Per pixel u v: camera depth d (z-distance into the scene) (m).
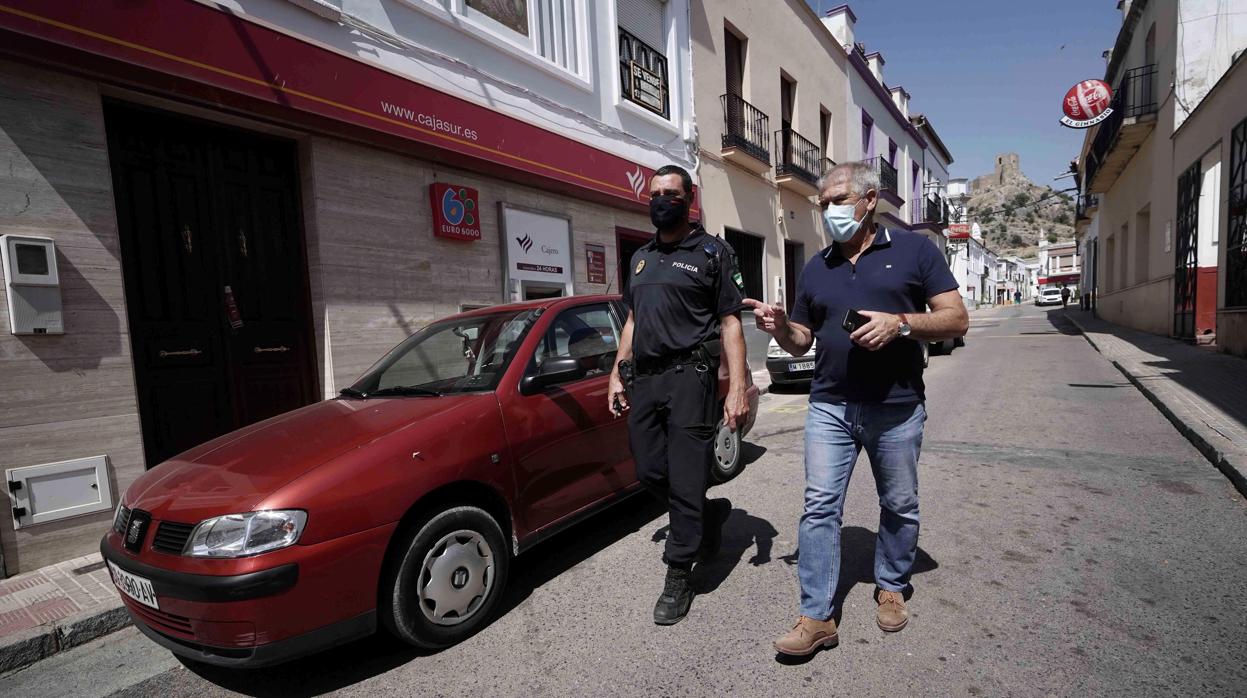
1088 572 2.89
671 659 2.43
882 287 2.28
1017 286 82.19
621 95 8.91
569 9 8.06
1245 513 3.50
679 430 2.71
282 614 2.21
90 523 3.82
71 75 3.82
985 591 2.78
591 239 8.41
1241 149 9.33
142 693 2.52
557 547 3.70
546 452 3.17
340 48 5.31
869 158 19.52
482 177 6.79
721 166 11.50
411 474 2.54
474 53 6.64
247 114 4.67
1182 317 12.23
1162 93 13.19
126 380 4.01
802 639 2.32
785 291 14.45
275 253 5.20
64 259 3.77
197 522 2.28
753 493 4.41
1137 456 4.73
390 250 5.80
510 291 7.07
